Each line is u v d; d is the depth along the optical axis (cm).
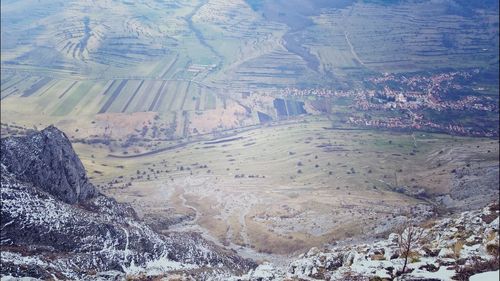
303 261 6388
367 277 5134
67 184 13825
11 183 11212
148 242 11294
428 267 5188
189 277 7556
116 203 15100
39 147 13625
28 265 7444
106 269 9244
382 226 18062
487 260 5300
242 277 5806
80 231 10588
